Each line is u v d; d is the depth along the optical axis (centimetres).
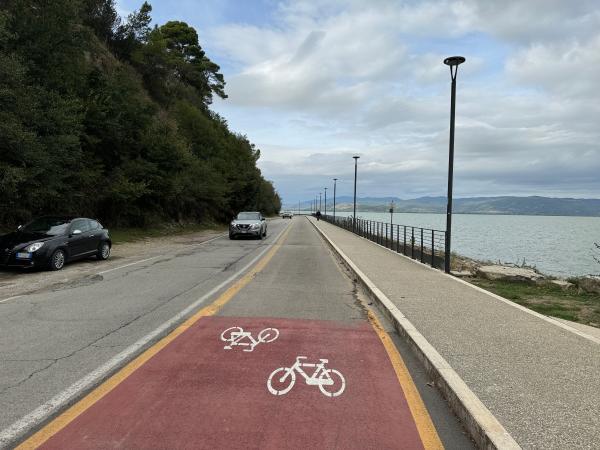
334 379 505
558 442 350
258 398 448
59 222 1502
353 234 3503
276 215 14850
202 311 828
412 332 662
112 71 3641
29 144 1652
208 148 5088
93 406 425
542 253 3844
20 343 623
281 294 1016
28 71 1983
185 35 7956
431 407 442
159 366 534
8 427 385
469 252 3841
